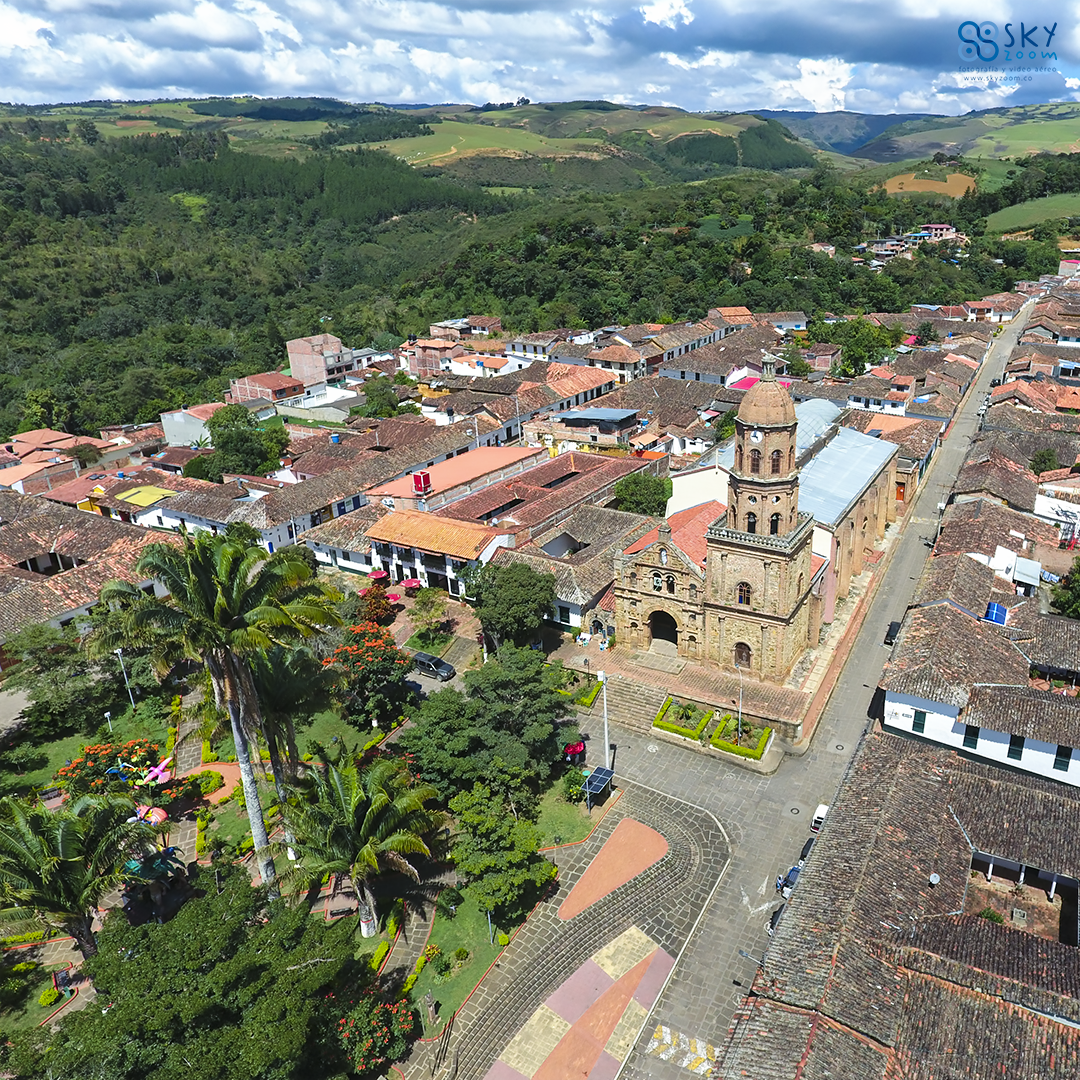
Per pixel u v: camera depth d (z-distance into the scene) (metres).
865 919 39.78
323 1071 34.66
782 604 61.41
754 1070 33.69
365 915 44.78
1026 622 65.62
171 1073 28.39
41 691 62.09
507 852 44.91
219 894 37.25
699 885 48.44
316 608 42.62
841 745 59.66
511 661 55.47
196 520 98.75
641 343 165.00
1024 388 126.50
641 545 70.94
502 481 99.31
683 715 62.22
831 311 194.75
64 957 44.84
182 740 61.94
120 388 165.75
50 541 92.88
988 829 46.09
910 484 98.94
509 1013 41.50
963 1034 34.84
